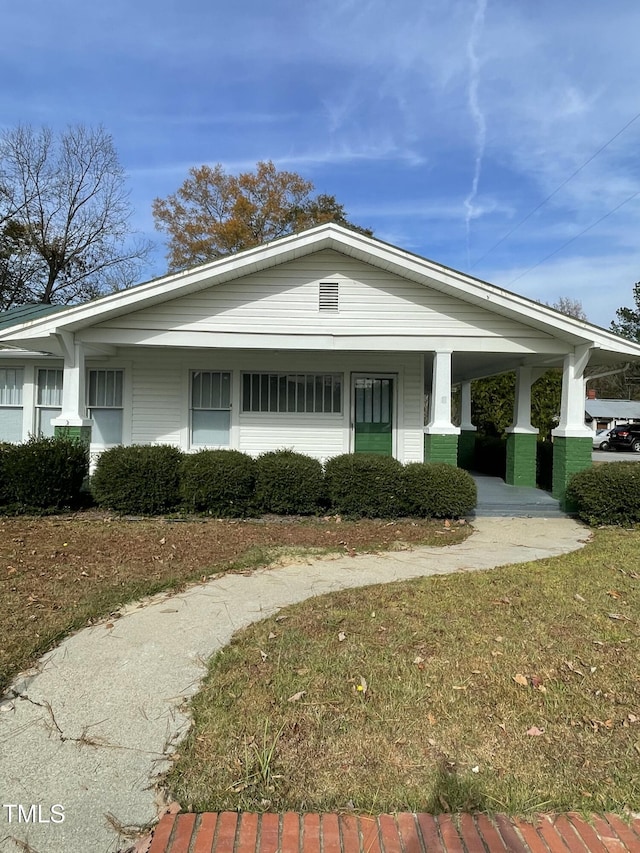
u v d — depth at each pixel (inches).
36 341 361.1
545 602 186.1
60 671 137.3
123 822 88.9
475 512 360.8
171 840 85.3
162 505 330.0
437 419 368.2
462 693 126.2
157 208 1231.5
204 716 116.7
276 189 1243.2
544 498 394.0
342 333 368.8
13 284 1035.3
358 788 96.1
